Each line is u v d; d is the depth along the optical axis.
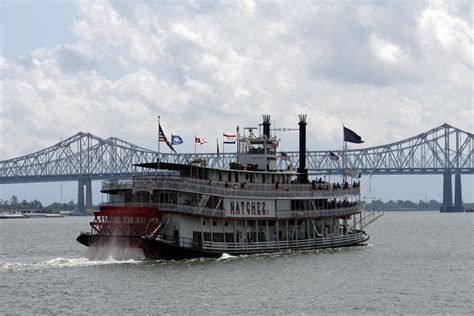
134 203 115.06
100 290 90.44
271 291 91.19
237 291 90.62
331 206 137.25
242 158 129.88
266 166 128.62
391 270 110.94
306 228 132.25
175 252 110.75
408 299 88.31
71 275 100.25
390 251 141.38
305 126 138.75
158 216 110.62
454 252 142.88
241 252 118.88
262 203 121.94
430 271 111.12
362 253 132.88
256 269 106.44
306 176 137.62
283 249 125.75
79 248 157.38
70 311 80.00
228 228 117.81
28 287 92.50
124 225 110.94
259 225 123.25
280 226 127.25
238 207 118.00
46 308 81.50
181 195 112.19
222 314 79.06
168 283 94.75
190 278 98.19
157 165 115.94
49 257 132.88
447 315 80.06
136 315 78.31
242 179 121.00
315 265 112.38
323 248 134.62
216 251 114.75
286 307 82.75
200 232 113.62
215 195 114.19
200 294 88.44
